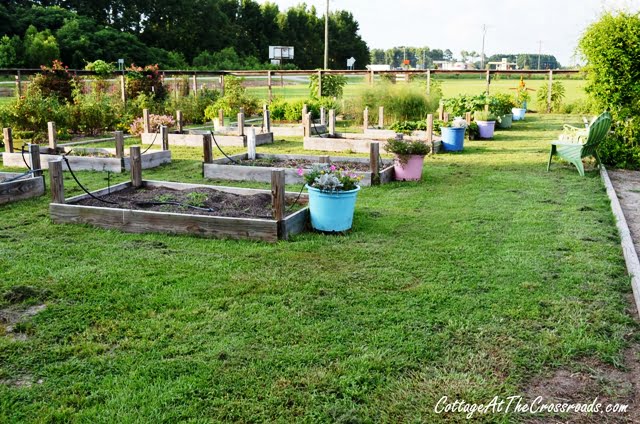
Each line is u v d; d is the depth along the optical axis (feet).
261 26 214.48
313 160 32.24
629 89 30.22
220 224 17.62
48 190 24.85
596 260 15.42
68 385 9.41
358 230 18.70
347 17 232.73
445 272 14.56
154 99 66.03
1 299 12.83
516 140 46.55
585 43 30.76
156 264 15.21
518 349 10.61
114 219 18.65
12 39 121.19
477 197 23.77
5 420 8.43
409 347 10.61
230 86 71.05
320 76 72.13
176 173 30.27
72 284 13.73
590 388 9.42
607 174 28.66
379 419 8.57
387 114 58.49
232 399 9.02
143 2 177.99
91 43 127.75
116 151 31.45
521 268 14.84
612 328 11.41
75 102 51.93
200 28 186.29
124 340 10.94
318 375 9.66
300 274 14.49
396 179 27.91
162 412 8.66
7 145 33.12
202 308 12.37
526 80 157.79
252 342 10.85
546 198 23.43
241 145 43.50
